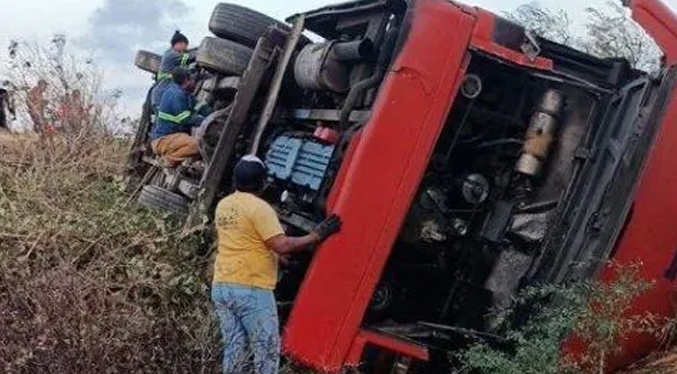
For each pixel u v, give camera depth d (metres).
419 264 6.46
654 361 6.34
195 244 7.07
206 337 5.29
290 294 6.42
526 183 6.46
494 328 6.27
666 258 6.25
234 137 6.95
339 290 5.66
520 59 5.94
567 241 6.14
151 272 6.65
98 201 8.16
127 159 10.45
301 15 7.15
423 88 5.71
